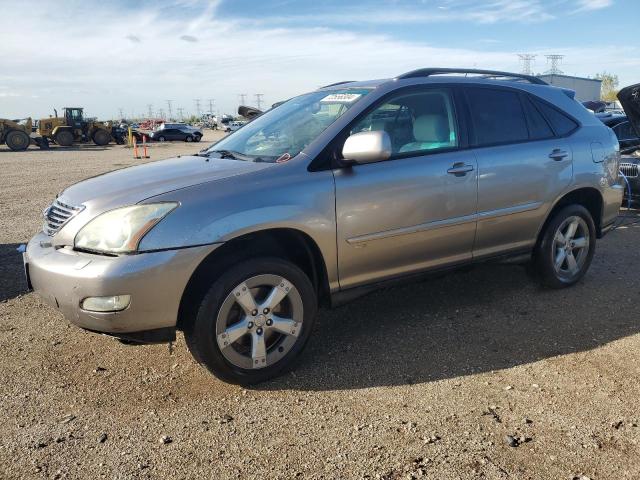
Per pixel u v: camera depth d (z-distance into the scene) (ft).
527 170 14.37
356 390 10.77
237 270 10.41
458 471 8.30
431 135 13.19
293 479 8.19
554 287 15.96
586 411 9.87
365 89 13.15
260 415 9.93
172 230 9.84
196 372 11.58
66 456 8.79
